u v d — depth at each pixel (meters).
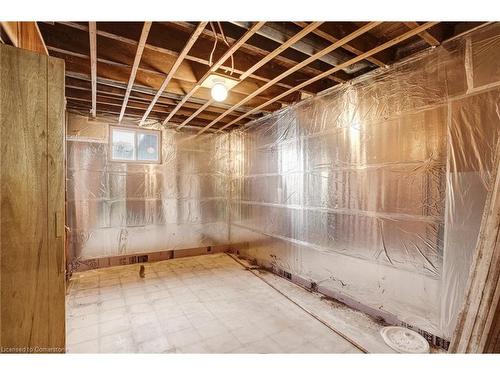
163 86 2.74
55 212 1.40
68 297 3.06
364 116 2.56
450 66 1.93
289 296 3.06
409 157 2.19
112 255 4.30
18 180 1.31
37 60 1.36
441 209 1.98
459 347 1.65
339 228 2.85
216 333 2.30
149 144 4.65
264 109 3.87
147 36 1.90
